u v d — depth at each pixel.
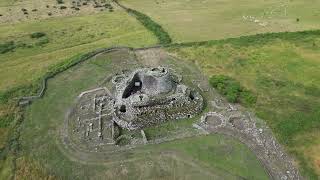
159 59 71.12
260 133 51.19
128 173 45.75
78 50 75.50
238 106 56.69
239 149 48.59
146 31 82.75
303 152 47.59
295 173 44.88
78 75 66.50
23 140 51.53
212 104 57.31
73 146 50.19
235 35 79.19
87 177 45.34
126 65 69.19
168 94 55.72
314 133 50.41
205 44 75.62
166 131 52.12
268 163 46.34
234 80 62.69
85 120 54.78
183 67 68.06
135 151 48.94
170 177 44.88
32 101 59.53
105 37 81.12
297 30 79.44
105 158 48.09
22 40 80.69
